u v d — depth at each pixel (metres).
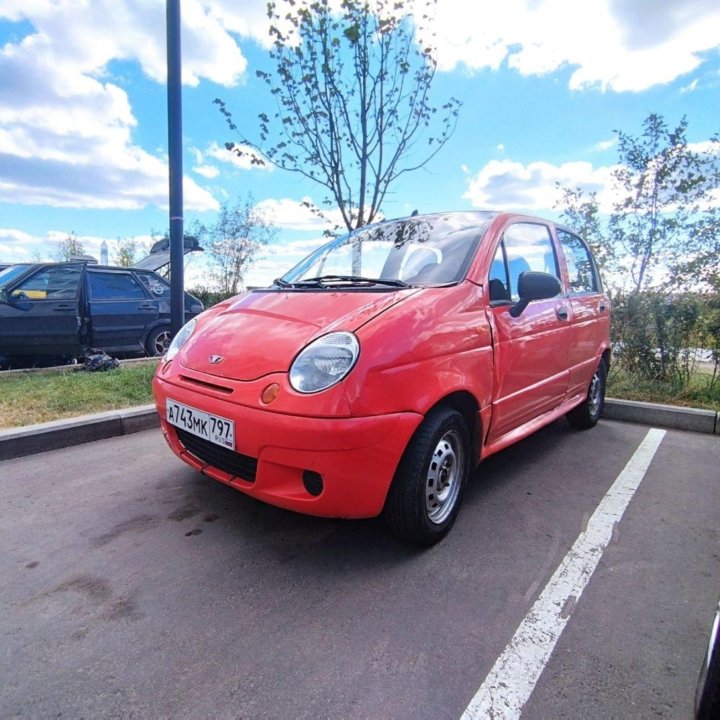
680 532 2.71
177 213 5.89
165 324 7.66
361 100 5.73
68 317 6.39
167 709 1.57
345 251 3.49
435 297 2.52
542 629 1.94
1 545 2.48
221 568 2.32
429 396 2.29
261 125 5.82
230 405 2.25
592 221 6.27
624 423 4.92
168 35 5.49
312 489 2.16
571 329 3.81
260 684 1.67
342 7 5.29
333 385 2.07
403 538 2.46
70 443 3.88
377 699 1.62
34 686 1.65
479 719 1.55
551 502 3.06
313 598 2.11
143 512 2.83
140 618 1.98
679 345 5.64
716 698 1.19
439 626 1.95
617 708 1.59
